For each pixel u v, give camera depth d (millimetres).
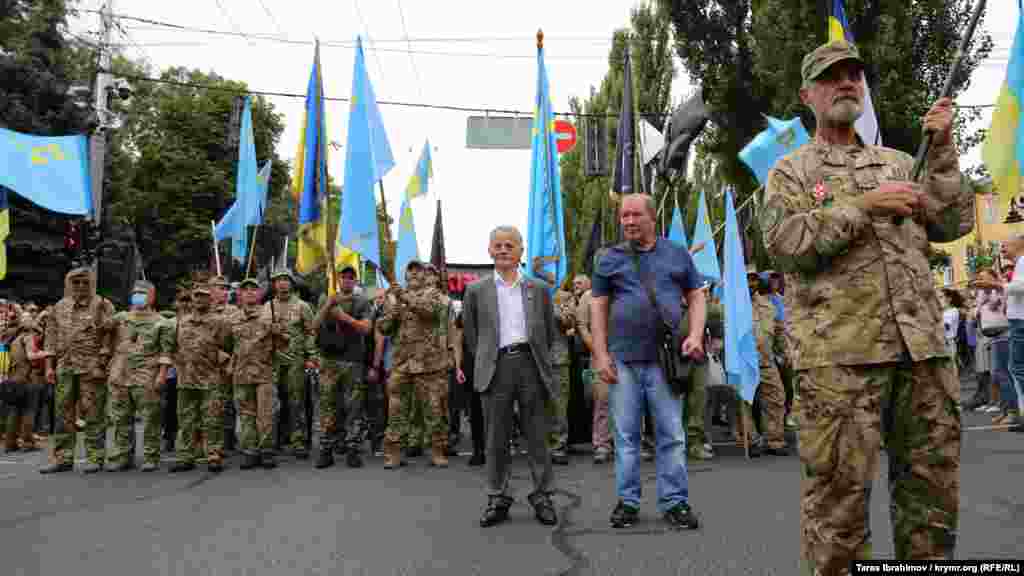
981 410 12242
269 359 9109
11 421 11609
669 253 5352
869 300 2605
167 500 6828
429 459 9703
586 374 10281
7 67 22516
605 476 7801
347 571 4316
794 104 16875
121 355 9133
